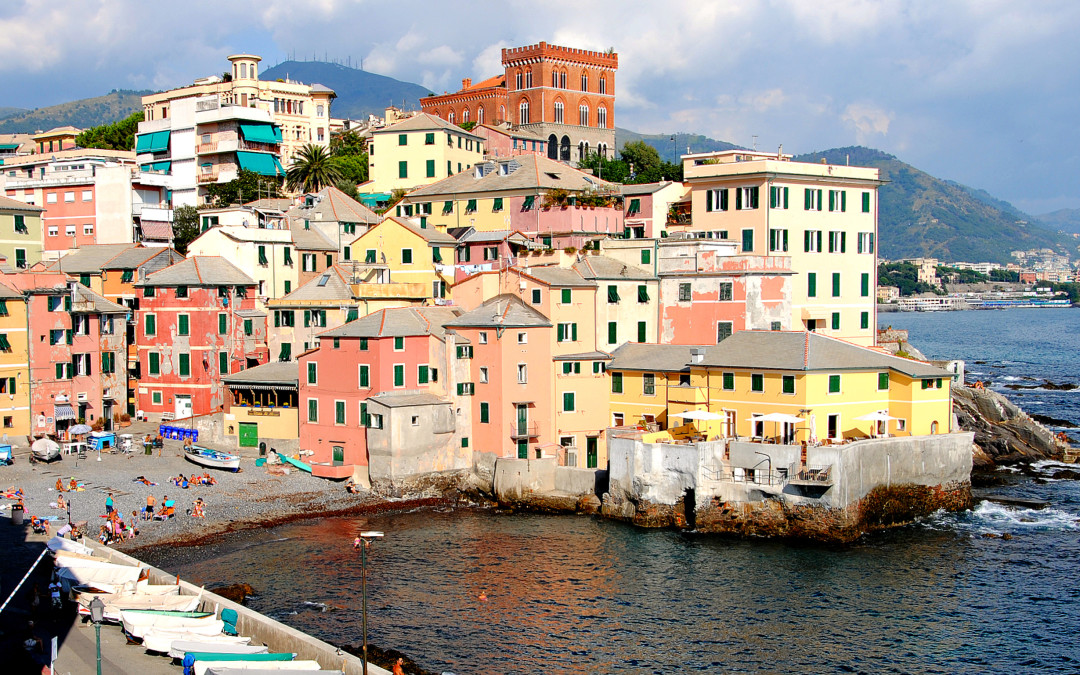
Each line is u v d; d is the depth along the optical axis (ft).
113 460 337.11
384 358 330.95
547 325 341.41
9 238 441.68
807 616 233.96
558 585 252.42
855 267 416.05
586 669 206.59
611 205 436.35
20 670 178.50
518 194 442.09
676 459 297.33
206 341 382.63
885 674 207.21
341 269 409.69
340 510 314.76
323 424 343.67
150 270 412.16
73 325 364.99
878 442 292.81
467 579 256.11
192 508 301.84
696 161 574.56
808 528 284.20
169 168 568.41
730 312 356.59
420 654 211.20
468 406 341.00
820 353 308.19
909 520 304.30
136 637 192.24
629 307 368.07
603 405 351.46
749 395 311.68
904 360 325.62
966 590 249.55
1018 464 391.24
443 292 401.29
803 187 397.60
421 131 525.34
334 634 219.00
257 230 408.46
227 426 361.92
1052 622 231.50
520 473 325.42
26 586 222.07
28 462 329.31
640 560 270.87
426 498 330.54
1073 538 289.53
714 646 218.38
